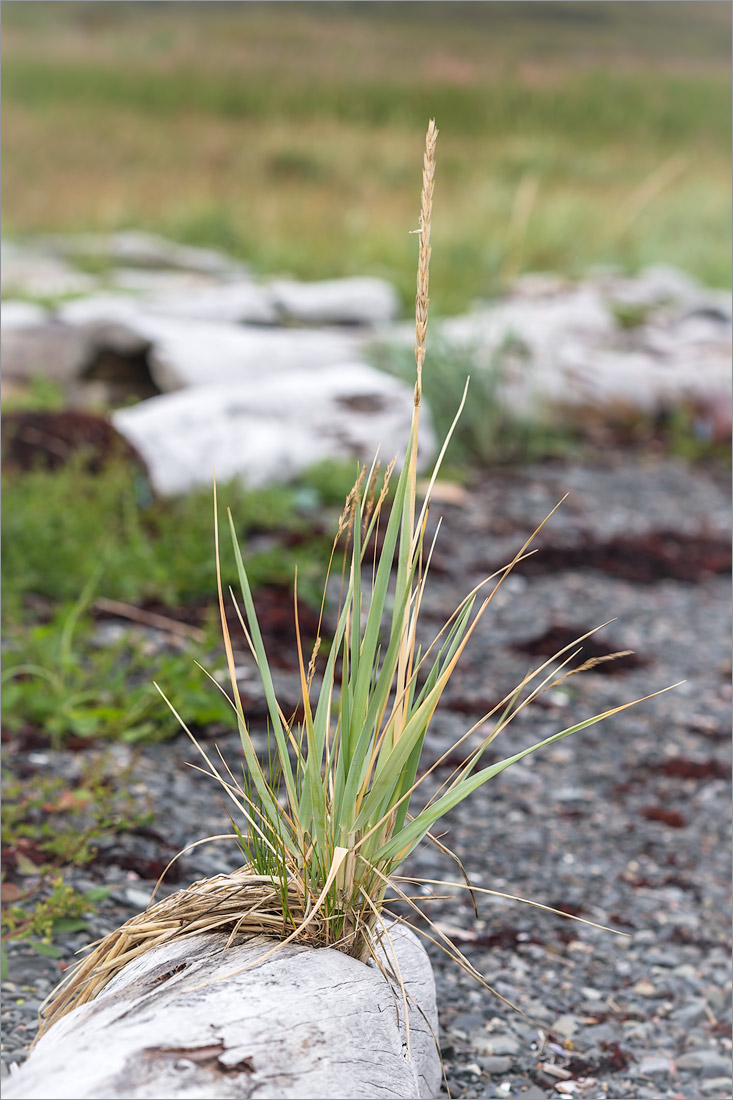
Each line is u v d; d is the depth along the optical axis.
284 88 18.23
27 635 3.92
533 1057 2.56
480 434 7.87
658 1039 2.69
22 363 7.95
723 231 14.32
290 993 1.67
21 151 16.02
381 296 10.23
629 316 10.09
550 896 3.24
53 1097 1.42
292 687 4.03
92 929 2.66
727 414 8.77
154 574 4.79
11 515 4.91
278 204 15.04
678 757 4.17
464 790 1.86
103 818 3.04
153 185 15.70
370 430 6.74
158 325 7.91
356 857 1.85
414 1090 1.59
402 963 2.11
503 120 17.59
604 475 7.77
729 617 5.57
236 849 3.08
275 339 8.22
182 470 5.96
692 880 3.41
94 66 18.66
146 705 3.65
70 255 13.09
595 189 15.67
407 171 16.16
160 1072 1.45
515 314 9.62
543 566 5.96
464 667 4.69
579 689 4.64
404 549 1.86
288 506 5.84
